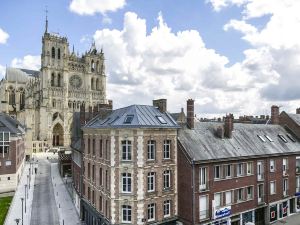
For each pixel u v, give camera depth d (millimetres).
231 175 37438
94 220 37875
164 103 36375
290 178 45938
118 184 31562
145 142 31438
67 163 77812
